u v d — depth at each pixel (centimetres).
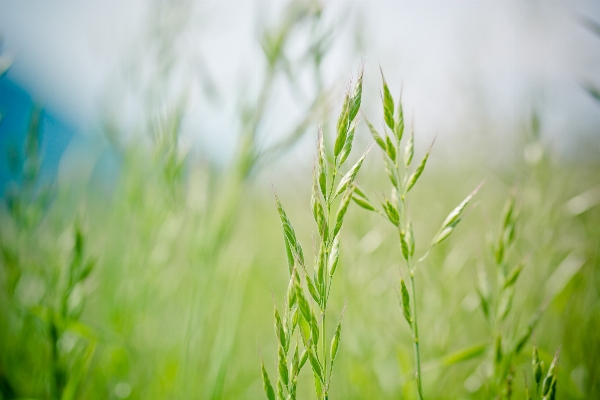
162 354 52
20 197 46
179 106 46
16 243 46
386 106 35
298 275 34
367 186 53
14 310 47
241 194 46
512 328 41
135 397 50
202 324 46
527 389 36
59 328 43
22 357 47
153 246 51
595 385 44
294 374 34
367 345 54
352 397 50
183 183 47
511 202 40
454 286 52
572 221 53
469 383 47
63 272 43
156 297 54
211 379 45
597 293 47
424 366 44
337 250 34
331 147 42
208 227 46
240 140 46
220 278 49
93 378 50
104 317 54
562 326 49
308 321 34
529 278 49
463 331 54
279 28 45
